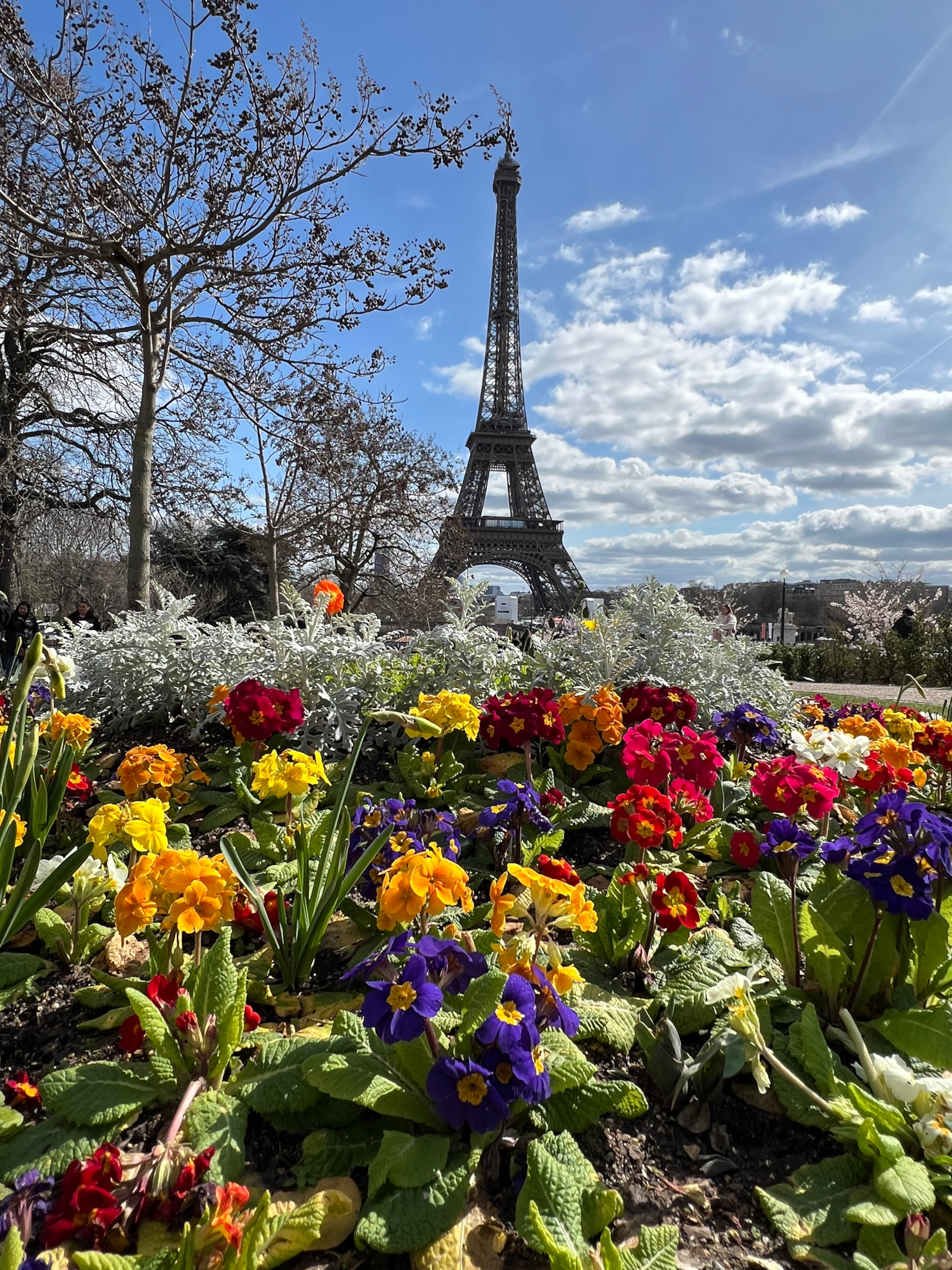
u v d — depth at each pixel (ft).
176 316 34.53
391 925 7.98
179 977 7.60
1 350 54.34
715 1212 6.02
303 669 18.19
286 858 11.52
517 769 15.83
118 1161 5.53
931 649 62.23
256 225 31.04
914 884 7.47
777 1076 7.25
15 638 39.47
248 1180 6.12
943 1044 7.09
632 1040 7.61
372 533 82.17
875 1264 5.46
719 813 13.60
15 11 27.02
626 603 21.22
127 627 22.48
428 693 18.10
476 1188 5.98
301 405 38.29
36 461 57.93
